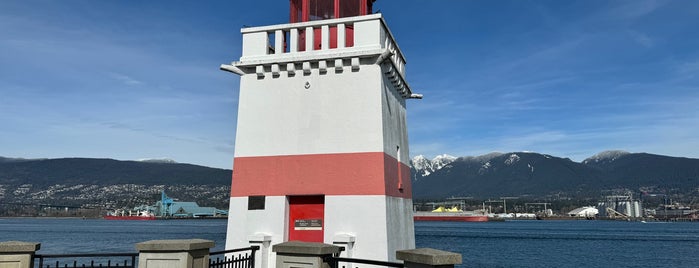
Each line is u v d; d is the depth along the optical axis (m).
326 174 15.95
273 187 16.38
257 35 17.30
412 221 19.64
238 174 16.81
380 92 15.90
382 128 15.77
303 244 11.12
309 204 16.39
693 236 138.50
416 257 8.88
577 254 80.62
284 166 16.39
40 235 124.69
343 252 14.96
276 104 16.86
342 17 17.45
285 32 17.38
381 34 16.45
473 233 149.00
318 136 16.23
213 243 11.91
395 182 17.20
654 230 181.75
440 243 104.94
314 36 17.17
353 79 16.22
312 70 16.66
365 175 15.59
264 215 16.30
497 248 91.81
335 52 16.27
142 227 187.12
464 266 61.78
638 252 85.56
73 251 74.00
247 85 17.27
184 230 158.00
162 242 11.05
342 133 16.02
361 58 16.14
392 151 17.14
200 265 11.46
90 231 149.88
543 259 72.00
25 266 11.40
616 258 74.94
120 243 95.12
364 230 15.27
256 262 15.68
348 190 15.65
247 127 17.00
